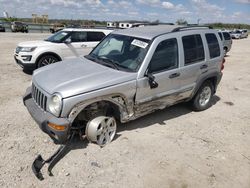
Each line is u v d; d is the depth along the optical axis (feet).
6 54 40.78
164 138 14.21
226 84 27.71
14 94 20.04
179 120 16.81
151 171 11.24
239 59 48.29
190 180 10.84
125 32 16.12
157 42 14.03
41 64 27.04
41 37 80.33
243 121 17.39
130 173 11.03
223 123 16.84
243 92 24.75
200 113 18.39
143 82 13.39
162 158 12.26
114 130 13.41
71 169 11.03
